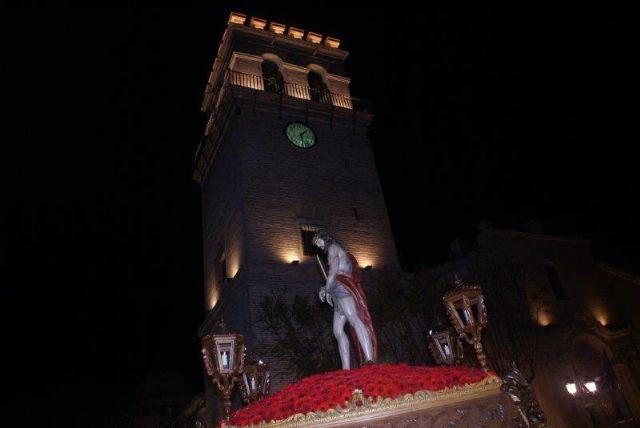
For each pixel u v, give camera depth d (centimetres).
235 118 2578
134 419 3669
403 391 607
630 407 2528
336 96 2978
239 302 2198
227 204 2583
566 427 2300
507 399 651
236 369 793
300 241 2344
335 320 866
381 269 2383
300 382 698
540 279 2766
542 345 2455
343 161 2709
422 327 2198
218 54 3042
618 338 2702
